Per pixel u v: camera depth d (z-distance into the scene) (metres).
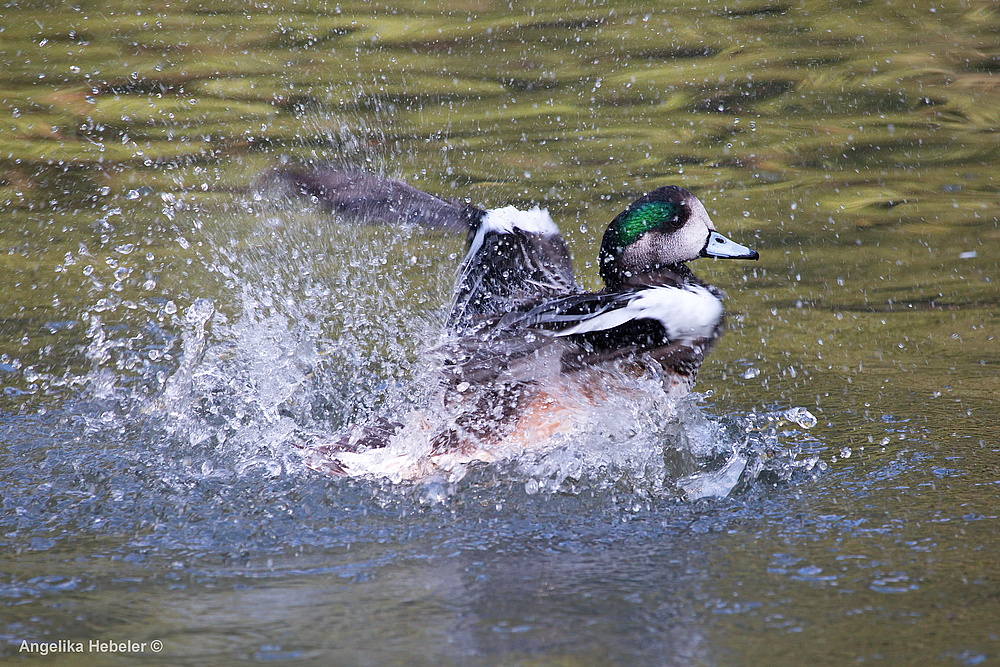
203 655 5.27
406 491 7.31
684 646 5.31
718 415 8.70
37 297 11.14
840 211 13.71
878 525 6.69
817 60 18.47
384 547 6.51
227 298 11.25
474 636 5.43
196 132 15.73
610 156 15.18
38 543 6.54
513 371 8.15
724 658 5.20
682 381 8.27
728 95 17.31
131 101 16.88
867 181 14.54
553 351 7.97
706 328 7.16
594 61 18.64
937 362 9.81
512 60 18.69
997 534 6.51
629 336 7.29
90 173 14.59
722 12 20.70
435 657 5.23
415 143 15.49
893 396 9.02
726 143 15.71
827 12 20.58
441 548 6.48
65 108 16.55
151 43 19.23
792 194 14.20
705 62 18.56
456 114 16.61
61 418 8.49
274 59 18.61
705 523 6.80
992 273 11.95
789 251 12.69
